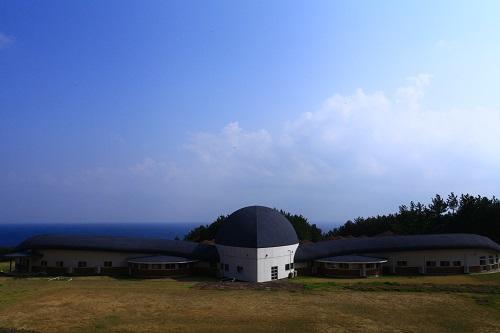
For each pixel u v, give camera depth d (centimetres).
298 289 4766
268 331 3120
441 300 4159
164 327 3192
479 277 5869
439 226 9288
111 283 5275
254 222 5784
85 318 3438
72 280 5584
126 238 6606
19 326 3203
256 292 4581
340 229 11962
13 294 4425
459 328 3225
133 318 3441
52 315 3531
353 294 4462
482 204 8631
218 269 6028
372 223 10938
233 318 3456
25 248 6334
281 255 5750
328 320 3412
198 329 3148
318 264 6197
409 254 6341
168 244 6500
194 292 4575
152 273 5900
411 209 10338
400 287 4888
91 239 6388
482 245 6316
